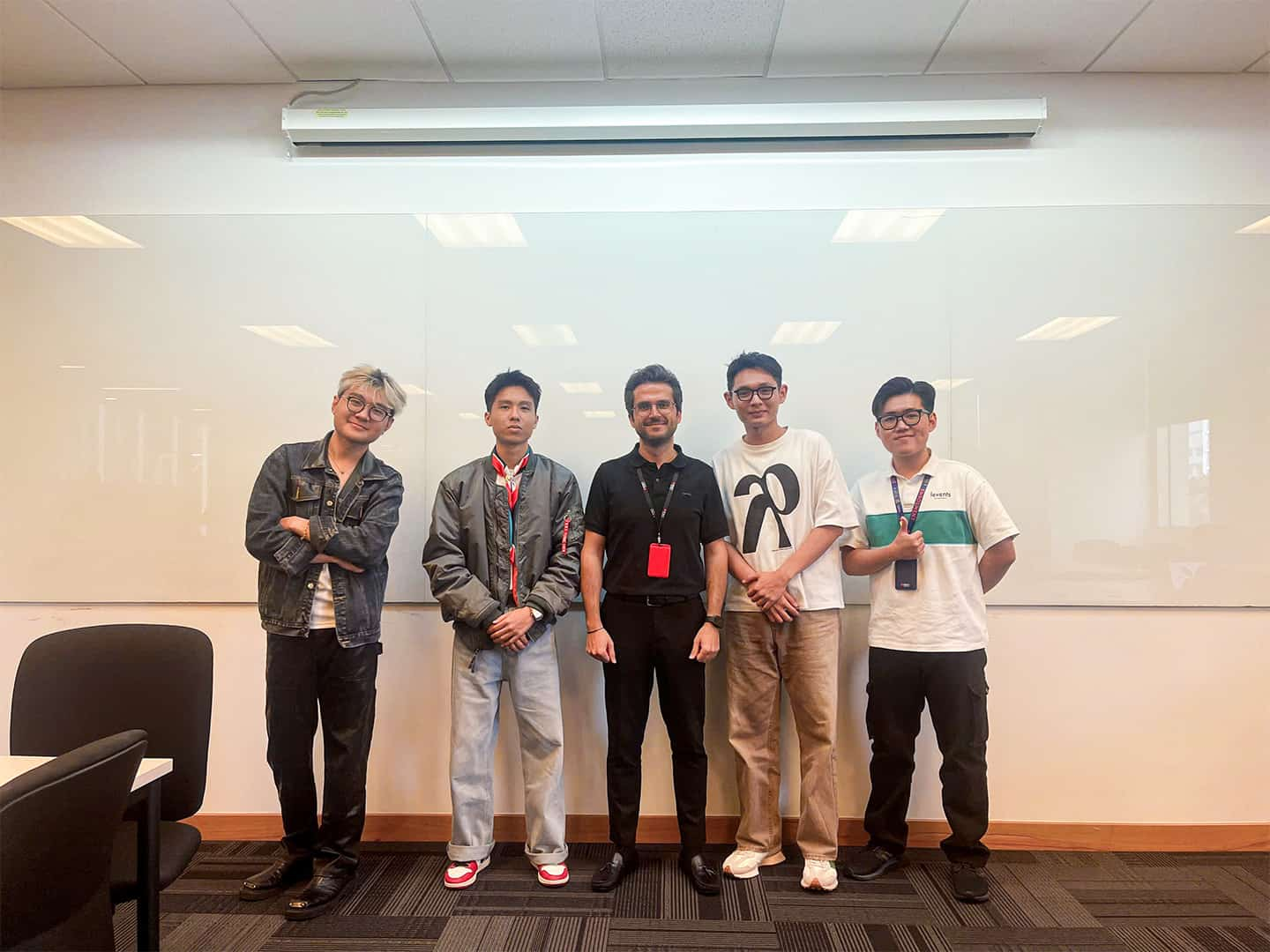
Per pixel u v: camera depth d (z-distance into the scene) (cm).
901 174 244
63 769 94
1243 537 233
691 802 204
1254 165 242
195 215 245
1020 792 233
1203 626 232
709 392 238
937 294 237
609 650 203
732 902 196
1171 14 214
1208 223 236
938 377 237
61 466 244
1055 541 234
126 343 244
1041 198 242
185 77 246
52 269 246
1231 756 231
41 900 97
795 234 239
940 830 230
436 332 240
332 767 199
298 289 243
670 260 239
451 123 239
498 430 210
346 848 200
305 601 195
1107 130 243
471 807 205
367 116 241
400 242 242
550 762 208
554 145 247
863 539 221
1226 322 235
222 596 240
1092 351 235
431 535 207
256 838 237
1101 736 233
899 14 215
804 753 210
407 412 240
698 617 204
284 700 196
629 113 238
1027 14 214
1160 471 233
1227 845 229
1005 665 234
